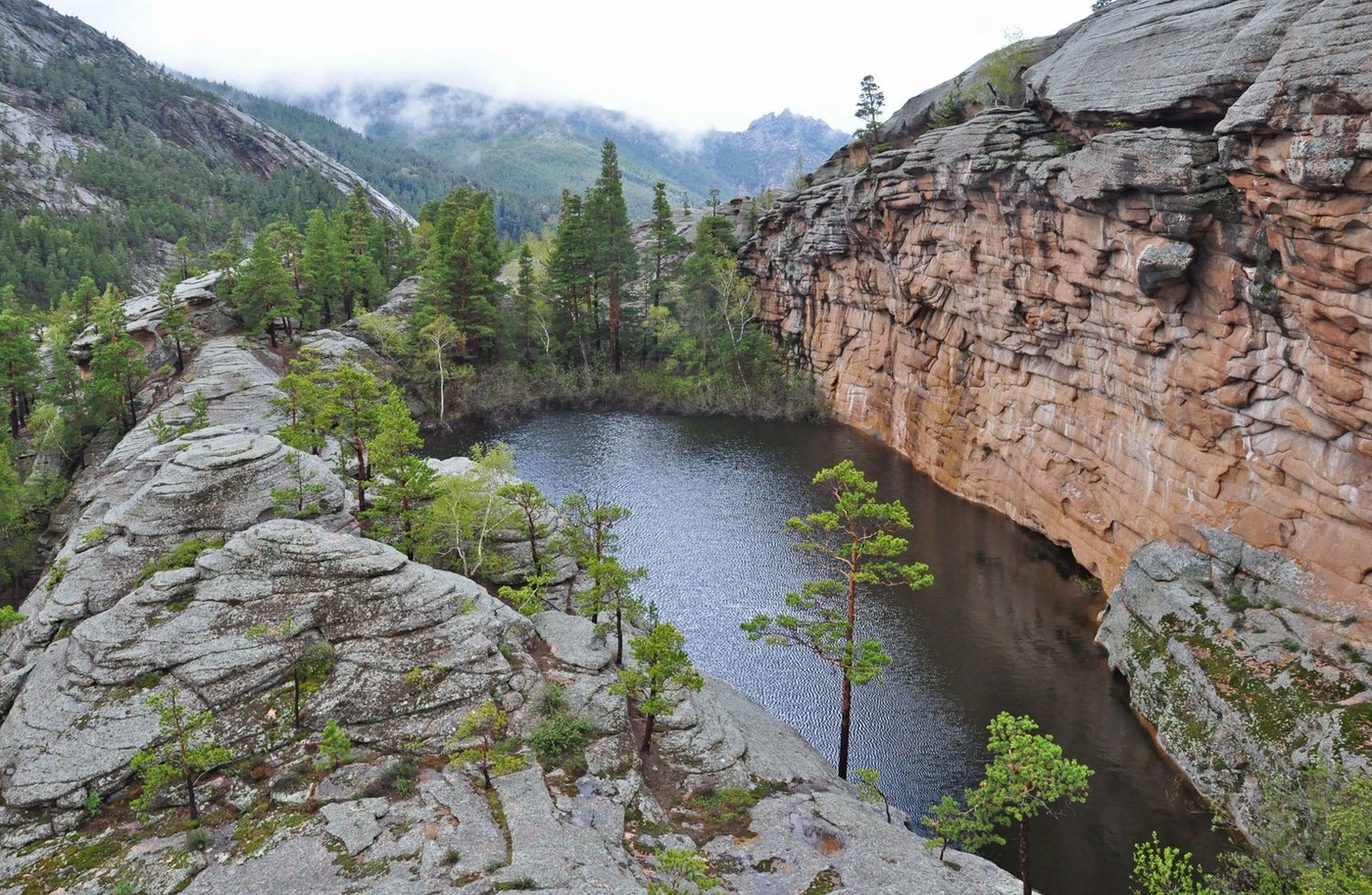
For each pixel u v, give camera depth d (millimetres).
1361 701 21250
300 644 24156
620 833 19266
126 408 58625
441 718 22562
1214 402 29047
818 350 78000
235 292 74312
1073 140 36750
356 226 98062
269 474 33469
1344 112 20125
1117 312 33844
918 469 58875
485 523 34781
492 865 17078
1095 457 38312
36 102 194500
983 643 33562
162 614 25047
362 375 37469
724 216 94000
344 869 17109
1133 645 29734
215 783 20281
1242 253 26297
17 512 43562
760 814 20906
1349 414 23141
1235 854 19062
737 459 62312
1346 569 24047
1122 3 35688
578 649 27031
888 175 52969
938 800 24812
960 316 51250
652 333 89938
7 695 24078
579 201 85438
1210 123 28422
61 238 135375
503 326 85312
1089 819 23281
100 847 18375
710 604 38094
